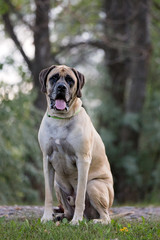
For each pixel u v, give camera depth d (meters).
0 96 12.30
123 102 19.95
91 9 19.28
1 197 12.21
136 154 18.36
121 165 17.97
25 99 12.43
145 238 4.89
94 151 5.98
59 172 5.86
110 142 18.28
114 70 19.61
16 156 13.87
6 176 12.76
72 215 6.16
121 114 18.92
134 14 16.67
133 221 6.09
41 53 15.78
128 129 18.38
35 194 13.29
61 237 4.79
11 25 16.58
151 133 18.67
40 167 13.64
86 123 5.72
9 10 16.17
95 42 18.66
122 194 17.94
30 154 13.07
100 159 6.08
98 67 19.16
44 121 5.75
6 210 7.31
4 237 4.88
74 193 6.08
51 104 5.61
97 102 19.86
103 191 5.86
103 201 5.81
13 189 13.00
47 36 15.87
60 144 5.60
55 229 5.16
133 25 17.36
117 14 18.30
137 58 17.25
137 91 18.05
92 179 5.98
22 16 16.72
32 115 13.43
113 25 18.39
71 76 5.70
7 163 12.27
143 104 18.25
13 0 17.91
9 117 12.42
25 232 5.14
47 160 5.78
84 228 5.25
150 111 18.73
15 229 5.17
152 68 20.39
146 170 18.98
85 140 5.59
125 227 5.26
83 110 5.84
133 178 17.83
